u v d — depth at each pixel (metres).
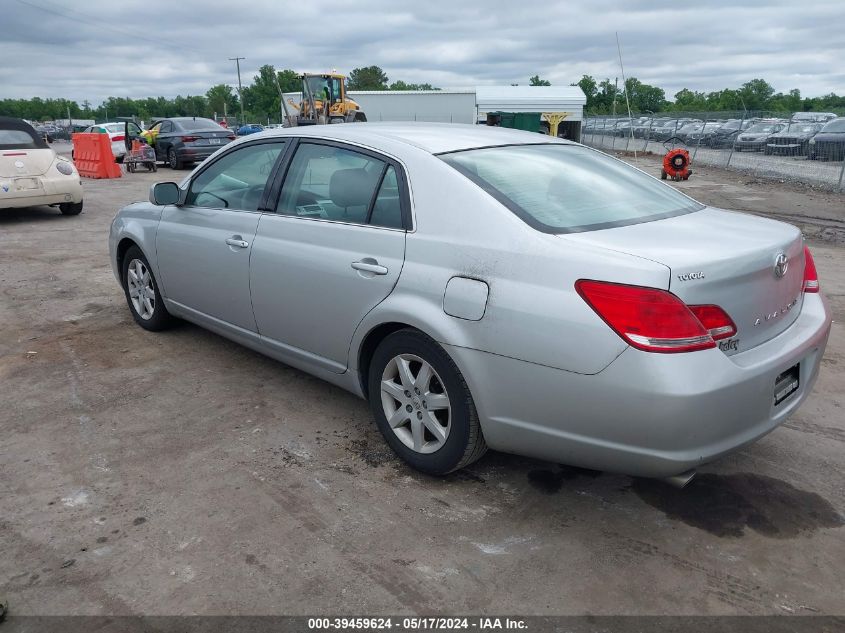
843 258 8.14
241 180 4.10
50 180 10.50
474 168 3.09
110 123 26.39
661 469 2.48
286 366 4.56
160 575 2.53
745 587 2.49
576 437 2.60
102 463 3.31
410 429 3.28
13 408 3.91
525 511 2.95
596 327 2.45
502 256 2.72
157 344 4.97
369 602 2.41
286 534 2.77
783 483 3.17
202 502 3.00
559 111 34.22
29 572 2.54
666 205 3.27
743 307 2.61
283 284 3.67
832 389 4.23
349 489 3.11
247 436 3.60
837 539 2.77
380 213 3.23
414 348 3.04
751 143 25.52
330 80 26.81
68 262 7.69
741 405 2.51
